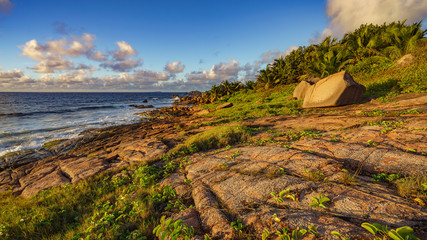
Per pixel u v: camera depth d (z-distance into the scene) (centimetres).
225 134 922
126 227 362
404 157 398
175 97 11194
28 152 1448
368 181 354
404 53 2006
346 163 438
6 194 707
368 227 193
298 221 253
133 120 2845
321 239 213
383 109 1012
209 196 387
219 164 550
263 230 254
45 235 391
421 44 1864
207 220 307
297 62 3644
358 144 523
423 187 294
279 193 333
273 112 1644
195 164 621
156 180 587
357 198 288
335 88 1369
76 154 1322
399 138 525
